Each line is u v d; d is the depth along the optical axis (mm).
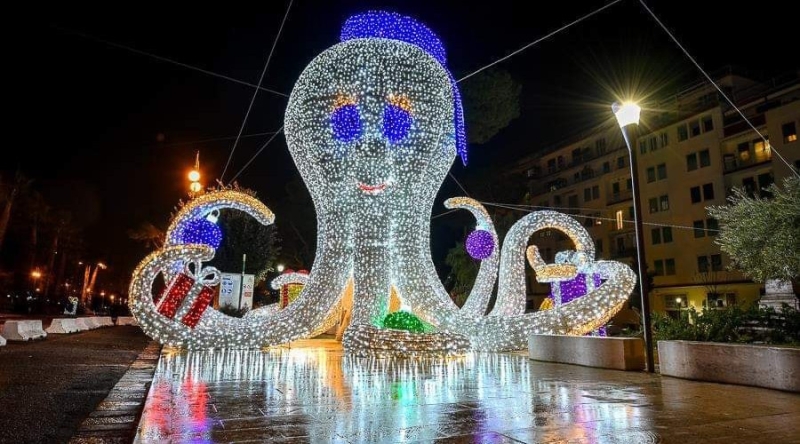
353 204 13250
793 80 30188
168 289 13000
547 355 10867
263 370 9234
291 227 36625
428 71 13508
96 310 52500
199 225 13102
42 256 49250
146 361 10992
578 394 6742
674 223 36125
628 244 39812
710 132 34344
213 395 6652
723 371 7660
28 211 44250
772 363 7055
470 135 26922
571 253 13516
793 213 10539
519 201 32344
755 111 32219
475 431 4766
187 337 12547
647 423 5074
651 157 38094
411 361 10812
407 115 13242
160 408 5793
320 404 6047
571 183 44844
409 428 4887
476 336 12539
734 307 11391
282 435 4625
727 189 33312
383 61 13172
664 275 36594
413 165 13242
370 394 6742
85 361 10938
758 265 11523
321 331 13469
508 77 26031
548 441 4418
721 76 34656
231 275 23203
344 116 12945
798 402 6160
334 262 13172
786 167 29781
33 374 8859
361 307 12711
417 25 14141
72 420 5660
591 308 12398
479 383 7715
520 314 13109
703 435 4617
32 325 16094
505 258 13953
